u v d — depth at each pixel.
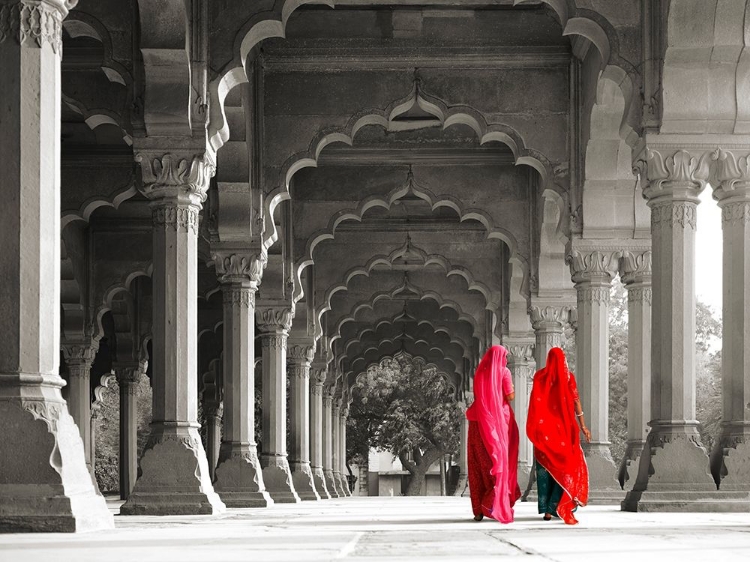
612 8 11.02
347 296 26.41
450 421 47.53
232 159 14.40
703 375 46.53
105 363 28.38
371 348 33.47
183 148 10.57
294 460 21.97
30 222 5.95
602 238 14.49
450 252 22.52
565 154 14.57
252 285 14.79
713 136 10.67
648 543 4.97
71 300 20.48
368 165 18.41
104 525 6.11
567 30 11.30
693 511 10.10
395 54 14.49
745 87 10.69
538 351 18.30
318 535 5.89
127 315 24.59
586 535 5.83
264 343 18.38
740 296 10.54
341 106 14.68
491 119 14.58
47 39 6.09
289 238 18.47
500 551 4.34
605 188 14.44
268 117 14.74
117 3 10.81
